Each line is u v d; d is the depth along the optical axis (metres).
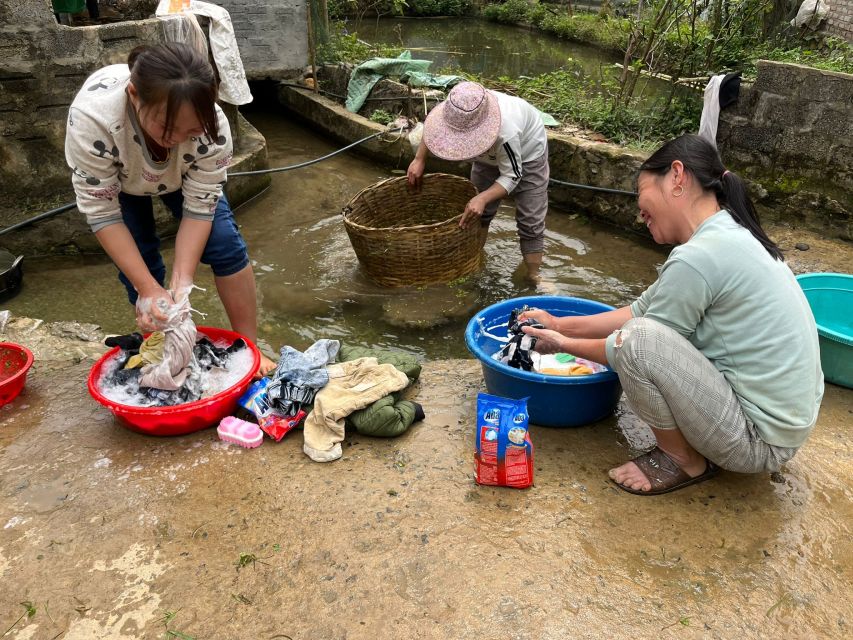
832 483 2.38
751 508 2.25
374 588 1.96
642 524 2.18
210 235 2.63
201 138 2.29
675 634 1.83
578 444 2.56
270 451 2.52
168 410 2.45
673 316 2.08
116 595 1.96
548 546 2.09
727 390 2.08
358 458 2.48
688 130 5.61
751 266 2.00
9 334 3.38
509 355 2.63
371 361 2.77
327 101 7.32
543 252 4.70
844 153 4.33
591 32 12.09
